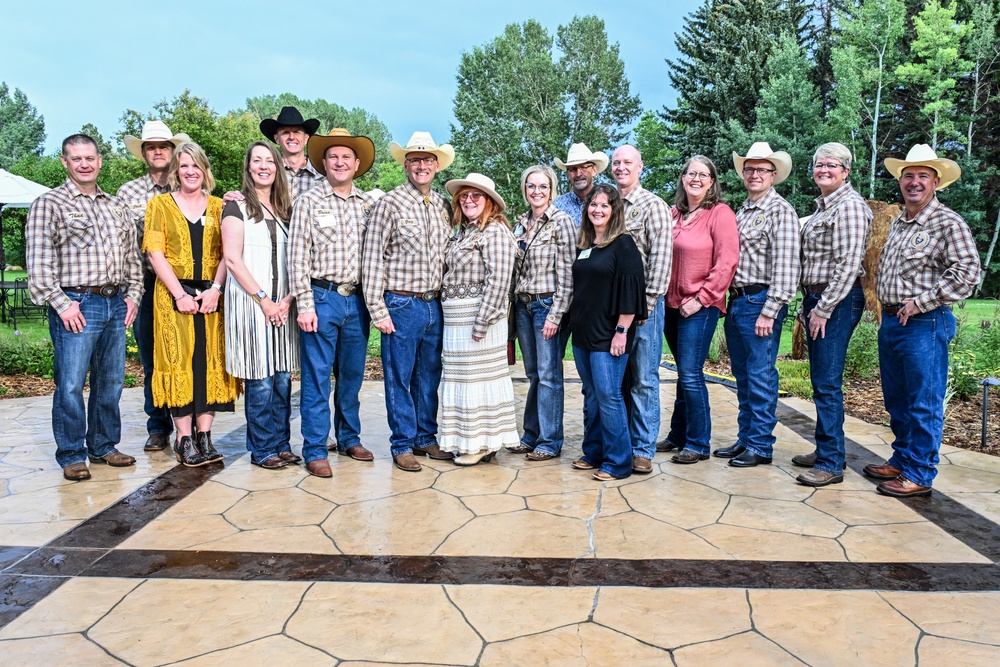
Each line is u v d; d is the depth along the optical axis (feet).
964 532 10.33
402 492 12.11
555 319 13.34
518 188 117.08
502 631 7.58
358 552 9.62
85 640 7.42
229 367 13.14
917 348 11.75
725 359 27.89
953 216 11.30
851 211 12.03
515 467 13.67
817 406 12.76
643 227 12.81
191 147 12.93
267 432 13.52
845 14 102.63
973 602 8.22
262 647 7.28
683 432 14.93
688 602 8.20
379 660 7.02
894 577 8.84
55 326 12.64
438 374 14.30
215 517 10.94
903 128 97.30
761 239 13.08
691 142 95.55
